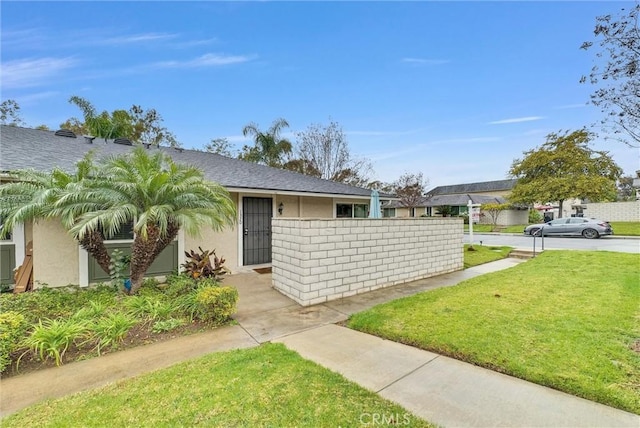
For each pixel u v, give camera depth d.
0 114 16.97
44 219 5.43
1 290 5.52
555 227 18.36
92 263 6.16
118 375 2.95
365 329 4.03
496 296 5.20
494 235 20.53
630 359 2.94
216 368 2.96
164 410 2.33
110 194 5.04
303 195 9.11
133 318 4.13
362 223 6.05
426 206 32.72
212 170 8.83
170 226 5.45
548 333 3.58
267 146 19.39
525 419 2.21
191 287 5.32
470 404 2.39
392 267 6.62
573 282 6.02
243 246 8.58
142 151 5.48
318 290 5.39
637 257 8.80
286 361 3.10
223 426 2.15
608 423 2.15
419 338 3.61
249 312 4.86
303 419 2.21
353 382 2.72
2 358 2.95
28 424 2.21
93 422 2.21
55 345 3.25
